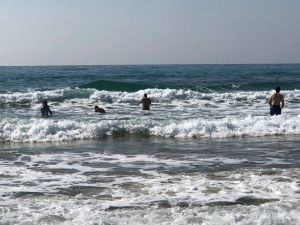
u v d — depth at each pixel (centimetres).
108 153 1212
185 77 6159
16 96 2553
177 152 1220
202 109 2333
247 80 5291
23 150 1266
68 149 1284
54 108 2323
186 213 650
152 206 709
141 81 5162
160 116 2030
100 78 5828
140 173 953
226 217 614
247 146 1312
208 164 1045
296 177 898
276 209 665
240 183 851
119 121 1656
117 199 751
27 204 721
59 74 7475
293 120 1677
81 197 766
